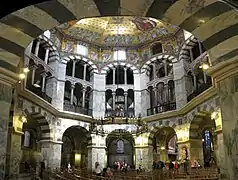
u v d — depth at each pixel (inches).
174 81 1088.2
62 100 1087.0
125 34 1243.8
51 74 1080.2
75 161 1326.3
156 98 1160.2
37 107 880.3
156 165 966.4
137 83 1217.4
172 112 1027.9
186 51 1079.6
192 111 920.3
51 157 973.2
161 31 1170.6
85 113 1154.0
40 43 1050.7
